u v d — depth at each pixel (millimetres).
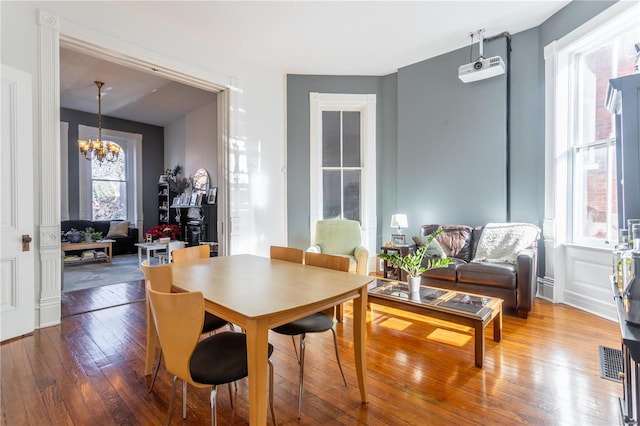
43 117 2781
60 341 2604
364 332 1816
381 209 5156
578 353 2389
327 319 2008
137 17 3326
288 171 4961
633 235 1154
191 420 1674
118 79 5246
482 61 3746
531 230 3539
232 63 4250
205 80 3957
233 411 1737
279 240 4887
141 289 4230
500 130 3998
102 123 7539
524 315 3086
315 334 2801
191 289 1641
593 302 3219
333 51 4250
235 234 4320
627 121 1407
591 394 1878
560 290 3572
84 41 2996
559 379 2041
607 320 3035
